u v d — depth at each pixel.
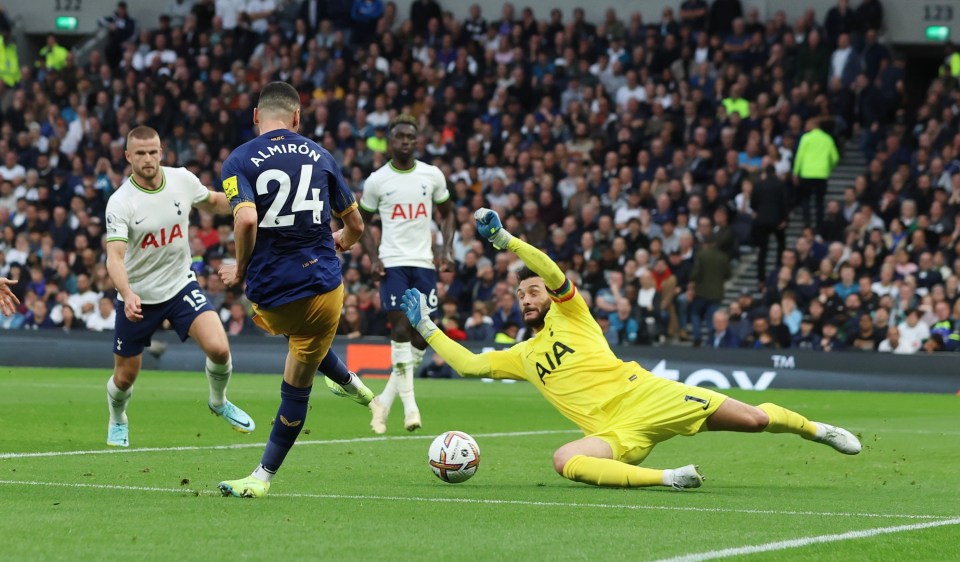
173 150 56.09
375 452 19.28
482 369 16.14
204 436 21.55
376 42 59.06
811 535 11.41
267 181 13.17
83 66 63.22
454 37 57.44
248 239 12.89
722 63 52.91
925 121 49.31
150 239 18.77
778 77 51.12
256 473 13.67
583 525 11.84
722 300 43.88
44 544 10.45
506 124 52.91
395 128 23.38
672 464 18.48
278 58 58.72
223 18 61.84
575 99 53.62
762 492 14.93
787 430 15.93
